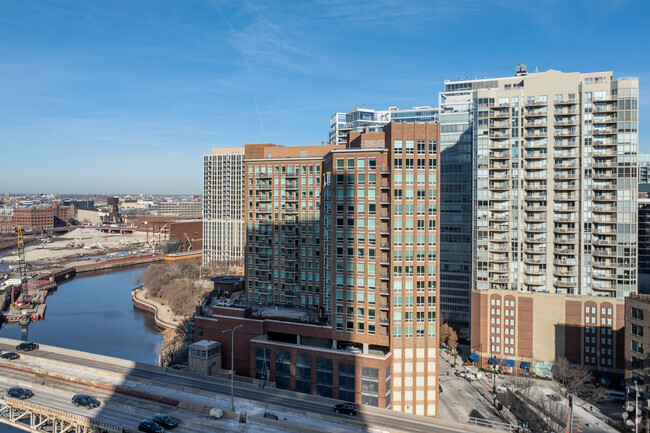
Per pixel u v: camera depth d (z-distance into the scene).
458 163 188.38
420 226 111.75
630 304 106.69
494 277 151.50
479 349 151.50
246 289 147.12
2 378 121.75
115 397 109.75
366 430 93.50
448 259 191.12
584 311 139.25
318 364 114.56
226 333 127.38
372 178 113.94
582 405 120.69
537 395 119.25
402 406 112.38
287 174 139.50
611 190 139.25
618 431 103.06
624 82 137.50
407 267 111.56
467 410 121.31
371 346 120.00
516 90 149.00
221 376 124.62
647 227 195.12
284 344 117.94
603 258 140.25
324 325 119.81
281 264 141.75
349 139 138.62
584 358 139.50
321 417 99.25
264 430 93.31
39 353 140.50
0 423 108.88
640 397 102.56
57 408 103.38
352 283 116.00
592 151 141.25
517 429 104.38
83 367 127.44
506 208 150.25
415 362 112.31
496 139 151.12
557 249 145.62
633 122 137.25
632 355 106.06
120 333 194.38
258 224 145.12
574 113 143.25
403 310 111.69
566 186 144.38
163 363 147.62
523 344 145.88
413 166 111.06
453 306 191.25
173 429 93.12
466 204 187.75
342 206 116.44
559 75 144.50
